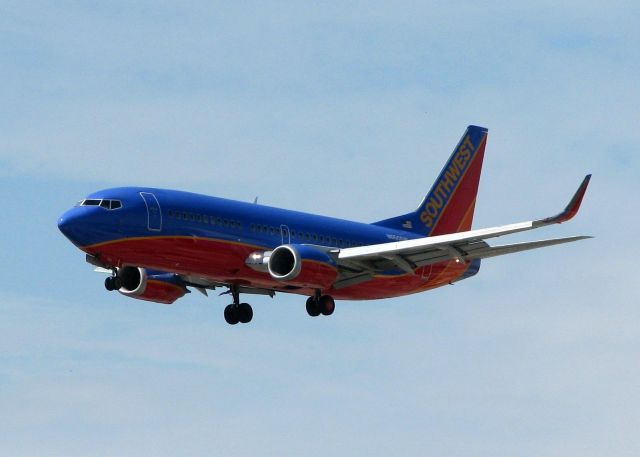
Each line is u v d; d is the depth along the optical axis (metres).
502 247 152.62
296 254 150.38
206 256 150.38
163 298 164.38
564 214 137.62
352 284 164.00
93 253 144.25
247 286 164.62
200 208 150.62
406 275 170.50
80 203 144.75
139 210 144.88
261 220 156.62
